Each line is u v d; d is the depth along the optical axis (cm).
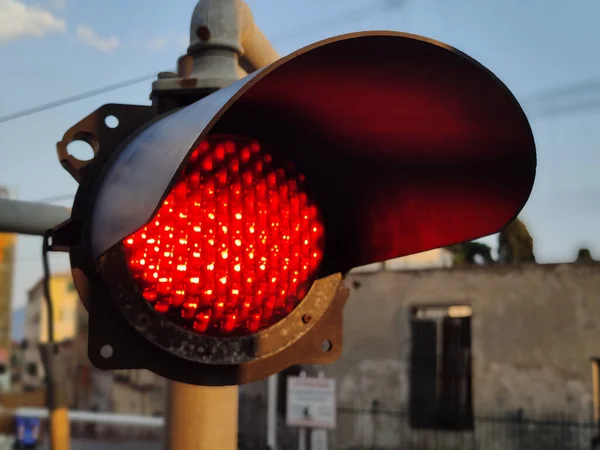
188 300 167
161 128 167
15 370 5288
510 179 190
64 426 504
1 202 247
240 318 173
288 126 188
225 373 174
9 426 3359
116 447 3456
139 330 162
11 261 4612
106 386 4044
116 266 161
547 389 1852
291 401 1388
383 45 160
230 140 176
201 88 189
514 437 1856
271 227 178
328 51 161
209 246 167
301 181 188
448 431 1928
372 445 2003
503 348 1903
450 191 201
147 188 149
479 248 2684
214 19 210
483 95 173
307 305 185
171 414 225
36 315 5291
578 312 1850
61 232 170
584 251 2108
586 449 1789
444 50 162
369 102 182
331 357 187
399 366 2016
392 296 2047
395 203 205
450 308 2291
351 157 196
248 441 2142
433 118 186
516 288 1912
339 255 197
